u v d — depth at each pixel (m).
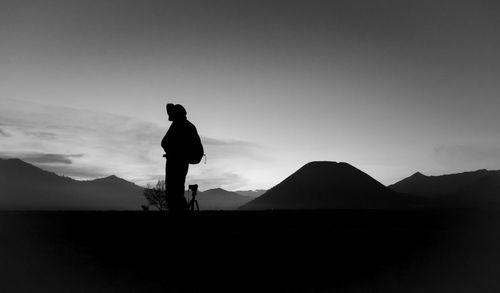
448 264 7.36
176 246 8.71
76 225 13.38
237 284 5.98
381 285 5.98
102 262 7.25
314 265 7.23
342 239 10.20
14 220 15.95
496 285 5.97
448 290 5.72
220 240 9.60
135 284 5.90
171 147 9.52
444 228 13.45
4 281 5.97
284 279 6.29
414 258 7.88
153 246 8.73
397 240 10.14
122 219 16.02
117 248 8.55
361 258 7.86
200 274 6.50
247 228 12.91
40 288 5.65
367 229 12.98
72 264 7.08
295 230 12.38
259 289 5.73
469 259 7.82
